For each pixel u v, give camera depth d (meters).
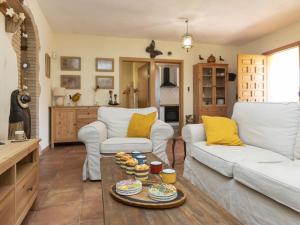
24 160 2.03
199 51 6.34
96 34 5.60
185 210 1.09
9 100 2.33
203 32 5.44
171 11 4.22
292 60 5.66
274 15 4.44
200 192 1.31
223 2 3.87
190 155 2.68
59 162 3.68
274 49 5.43
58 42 5.46
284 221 1.38
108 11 4.22
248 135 2.55
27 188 1.78
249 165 1.71
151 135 2.98
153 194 1.17
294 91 5.66
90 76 5.64
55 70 5.43
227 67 6.13
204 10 4.18
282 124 2.19
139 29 5.23
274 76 5.69
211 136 2.55
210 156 2.17
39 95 3.96
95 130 2.77
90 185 2.66
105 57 5.73
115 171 1.73
